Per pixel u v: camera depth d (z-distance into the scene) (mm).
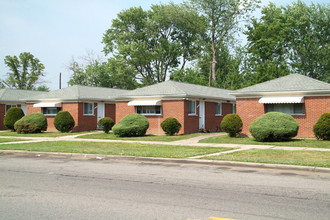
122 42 49594
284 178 9148
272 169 10656
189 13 47719
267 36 45406
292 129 17625
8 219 5602
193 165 11609
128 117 22828
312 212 5973
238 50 49750
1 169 10844
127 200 6820
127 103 26500
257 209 6160
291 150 14422
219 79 47281
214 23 47812
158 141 19922
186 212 5969
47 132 27750
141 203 6586
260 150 14500
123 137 22484
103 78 53406
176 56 51156
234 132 20750
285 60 44219
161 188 7926
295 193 7391
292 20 43250
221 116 29188
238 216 5738
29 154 15023
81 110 28953
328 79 39844
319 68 41781
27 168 11039
